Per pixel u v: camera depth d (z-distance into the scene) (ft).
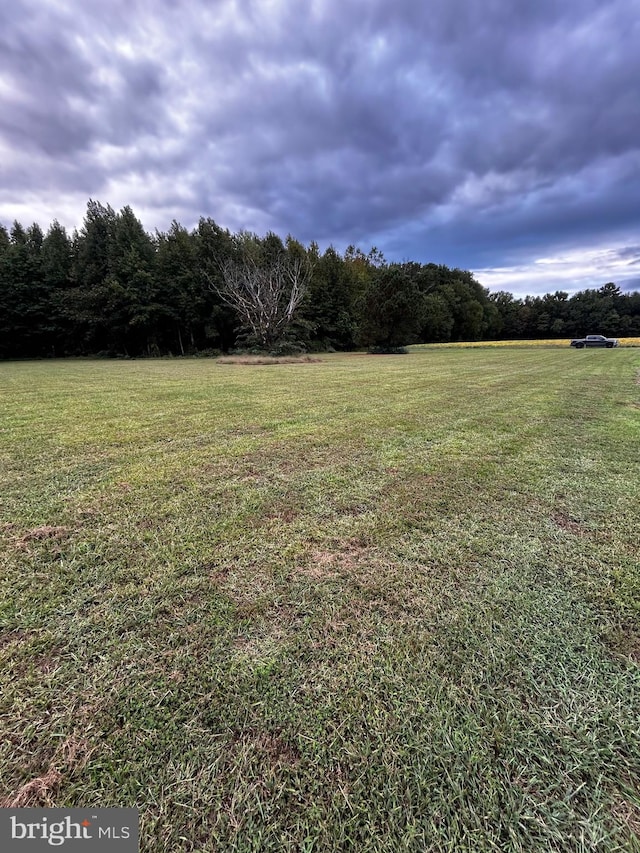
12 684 3.90
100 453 11.69
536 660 4.23
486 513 7.83
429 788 3.03
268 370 42.39
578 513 7.85
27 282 80.28
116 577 5.67
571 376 32.32
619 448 12.32
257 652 4.31
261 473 10.05
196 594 5.31
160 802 2.94
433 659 4.23
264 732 3.44
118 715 3.58
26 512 7.79
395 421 15.98
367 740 3.37
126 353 83.92
